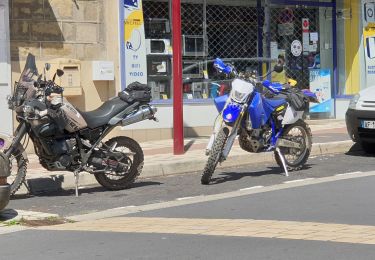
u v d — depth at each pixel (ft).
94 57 44.09
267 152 35.73
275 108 32.53
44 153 28.99
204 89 49.03
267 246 20.01
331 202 26.55
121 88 44.09
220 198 28.68
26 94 28.09
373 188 29.37
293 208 25.66
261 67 52.06
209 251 19.71
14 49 40.98
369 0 56.85
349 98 56.59
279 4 53.52
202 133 47.88
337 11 56.44
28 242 21.90
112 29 44.21
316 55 55.93
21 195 31.09
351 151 42.68
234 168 37.14
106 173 30.58
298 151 34.99
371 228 21.90
